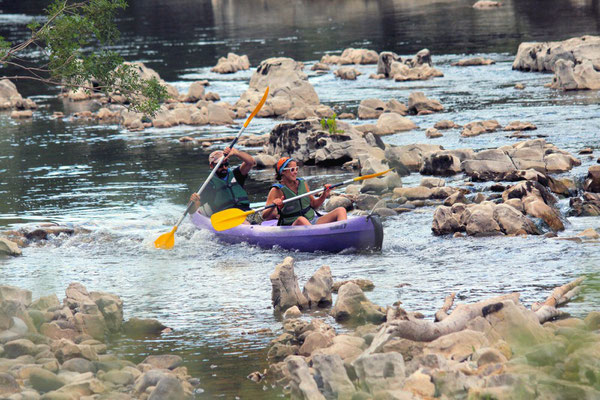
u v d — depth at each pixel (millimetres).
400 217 42094
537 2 183000
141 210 46562
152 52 140500
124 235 41031
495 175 49656
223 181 42031
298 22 177875
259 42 146375
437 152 52969
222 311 28281
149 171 58219
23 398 19188
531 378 18578
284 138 61625
